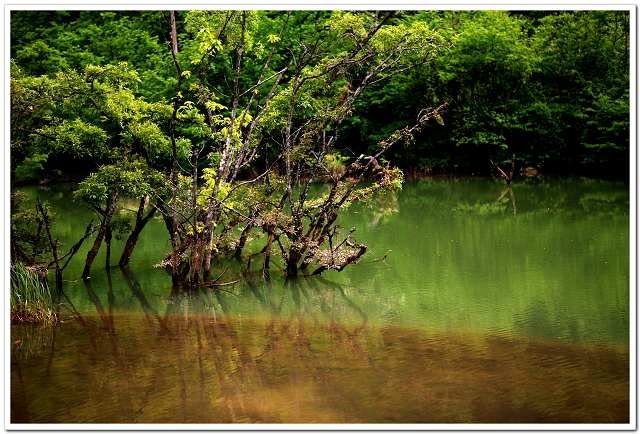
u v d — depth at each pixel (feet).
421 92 107.65
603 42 103.76
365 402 22.77
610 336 30.09
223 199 40.73
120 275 46.06
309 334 31.71
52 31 102.73
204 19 41.55
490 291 39.22
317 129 43.68
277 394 23.73
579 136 104.32
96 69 40.75
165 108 43.47
